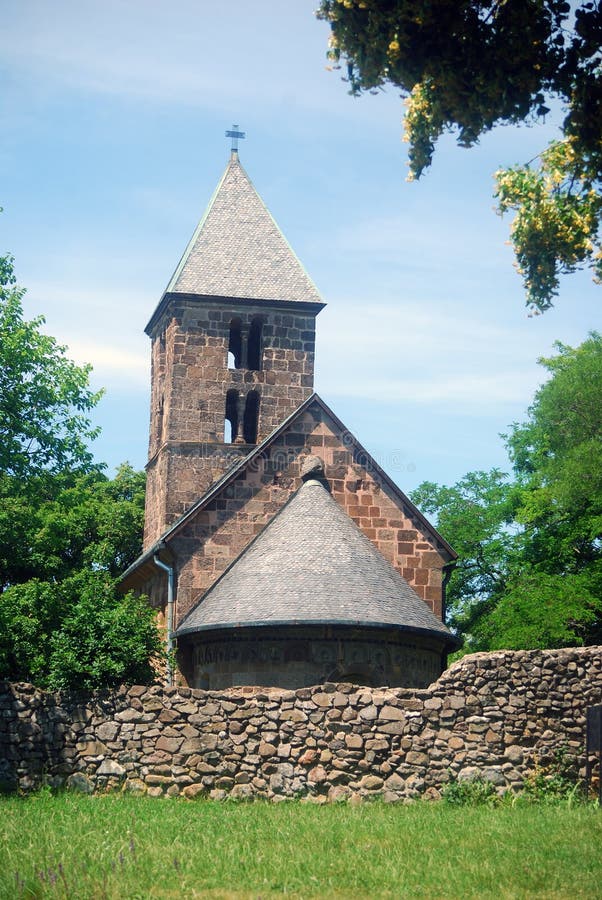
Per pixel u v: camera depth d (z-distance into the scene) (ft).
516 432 175.01
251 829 57.88
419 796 73.77
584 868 49.06
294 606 95.66
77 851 49.90
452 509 177.99
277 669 95.35
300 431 113.50
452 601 172.96
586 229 64.13
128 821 59.36
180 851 50.67
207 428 127.85
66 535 145.38
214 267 132.26
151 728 74.02
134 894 43.45
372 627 94.84
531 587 152.46
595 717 71.00
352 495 112.68
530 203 64.90
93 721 73.92
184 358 128.67
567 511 159.33
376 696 75.56
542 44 56.24
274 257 134.62
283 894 44.47
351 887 45.83
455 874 47.85
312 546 102.58
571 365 159.43
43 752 73.15
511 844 53.93
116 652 85.92
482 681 76.13
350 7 56.75
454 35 56.34
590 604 149.89
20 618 112.06
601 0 55.36
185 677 102.94
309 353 131.44
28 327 117.91
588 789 71.31
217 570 109.70
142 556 119.65
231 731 74.33
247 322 130.62
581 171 63.36
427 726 75.25
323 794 73.51
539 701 75.77
